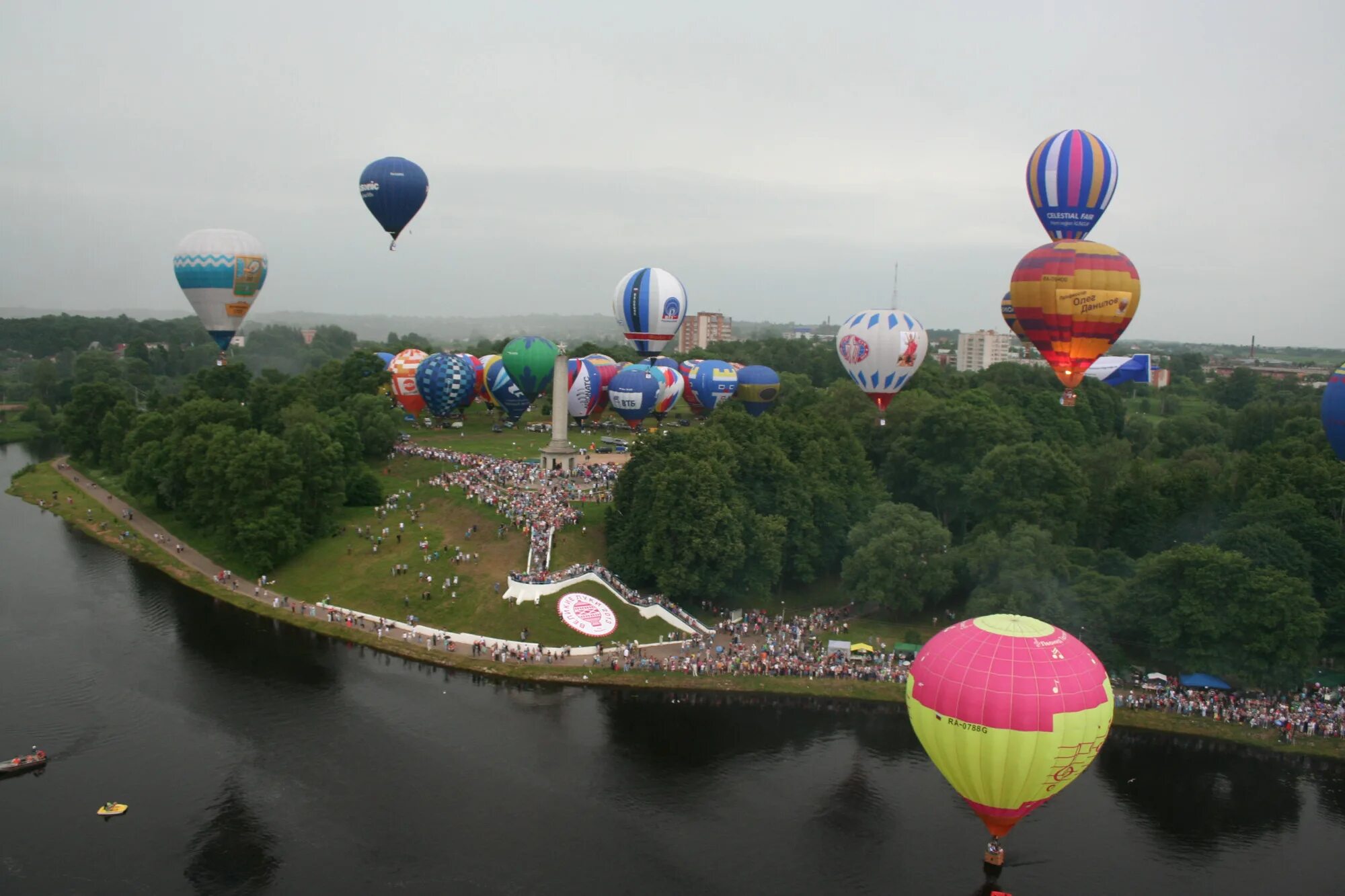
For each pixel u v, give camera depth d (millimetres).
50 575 135625
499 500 146000
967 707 66875
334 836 77062
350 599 124750
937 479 151000
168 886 70500
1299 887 75000
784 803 84125
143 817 78875
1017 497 135875
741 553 121000
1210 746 95750
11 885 70000
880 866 75562
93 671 104938
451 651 110625
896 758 92188
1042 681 66062
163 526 159750
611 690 103625
